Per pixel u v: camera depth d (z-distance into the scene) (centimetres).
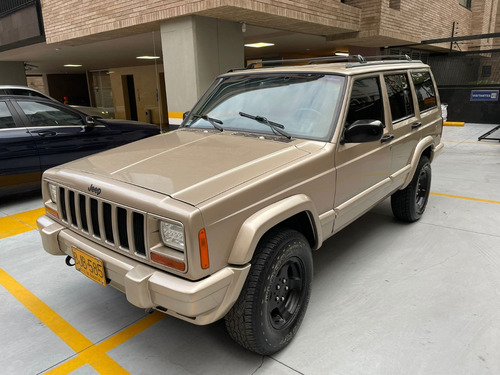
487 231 446
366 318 291
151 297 208
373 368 241
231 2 679
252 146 280
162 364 248
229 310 227
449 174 708
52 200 289
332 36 1138
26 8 1145
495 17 2236
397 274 354
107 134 653
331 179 282
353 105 308
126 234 224
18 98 563
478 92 1408
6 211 561
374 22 1045
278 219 228
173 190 211
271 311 246
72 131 605
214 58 809
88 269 248
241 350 260
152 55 1477
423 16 1299
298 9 829
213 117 350
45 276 365
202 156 264
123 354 258
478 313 294
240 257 210
